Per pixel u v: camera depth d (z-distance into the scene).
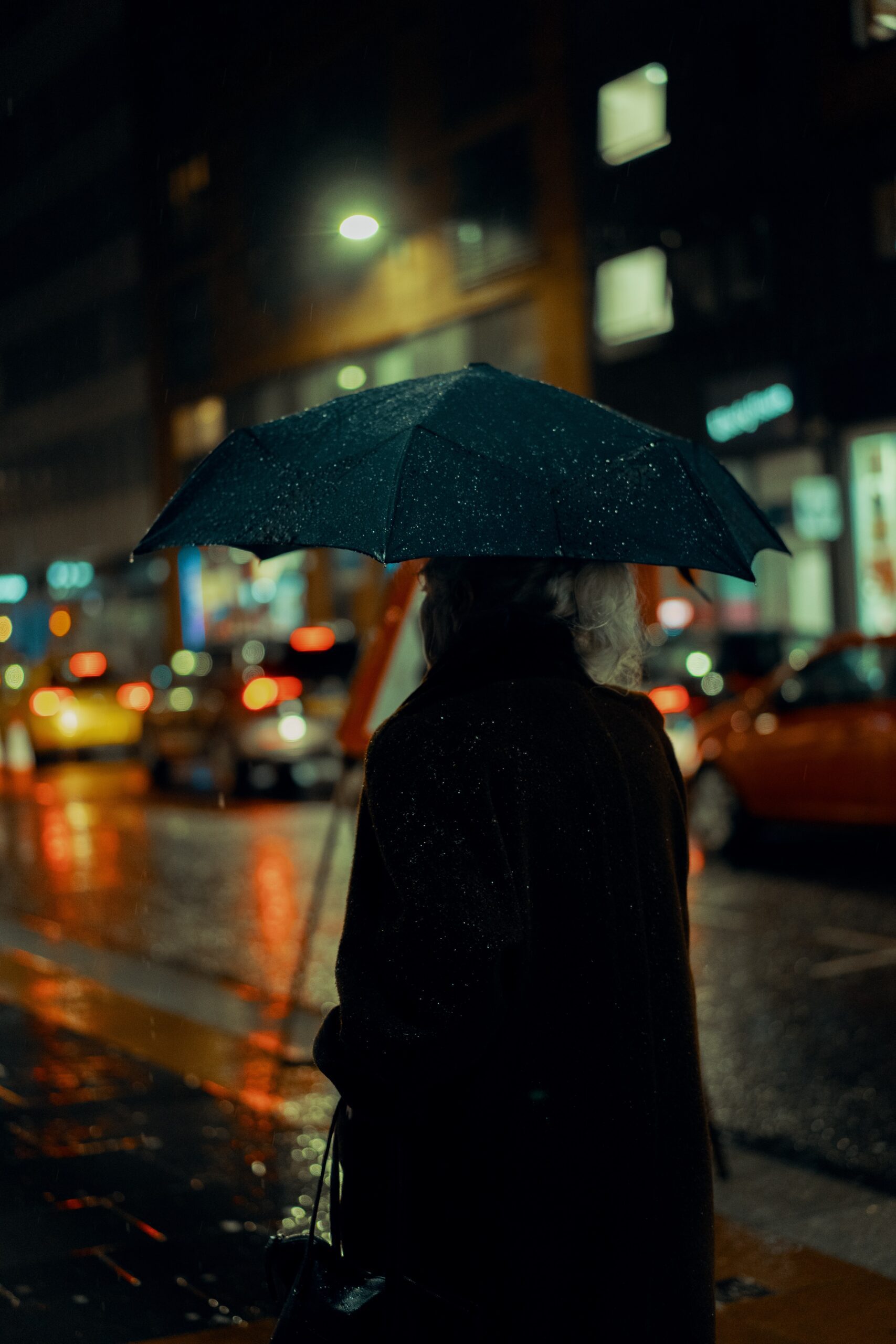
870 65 20.72
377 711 5.96
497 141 28.81
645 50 24.62
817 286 21.84
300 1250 1.91
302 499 1.89
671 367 24.67
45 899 10.51
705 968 7.75
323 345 35.84
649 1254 1.74
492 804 1.69
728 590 24.50
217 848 13.02
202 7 39.38
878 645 10.55
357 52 33.00
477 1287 1.69
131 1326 3.34
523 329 28.81
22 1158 4.52
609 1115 1.72
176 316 43.19
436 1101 1.72
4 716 23.59
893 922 8.71
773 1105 5.51
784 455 23.28
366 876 1.76
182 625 44.59
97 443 54.53
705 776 11.59
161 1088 5.31
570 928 1.73
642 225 25.00
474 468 1.83
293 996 5.83
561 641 1.88
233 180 39.25
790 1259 3.95
